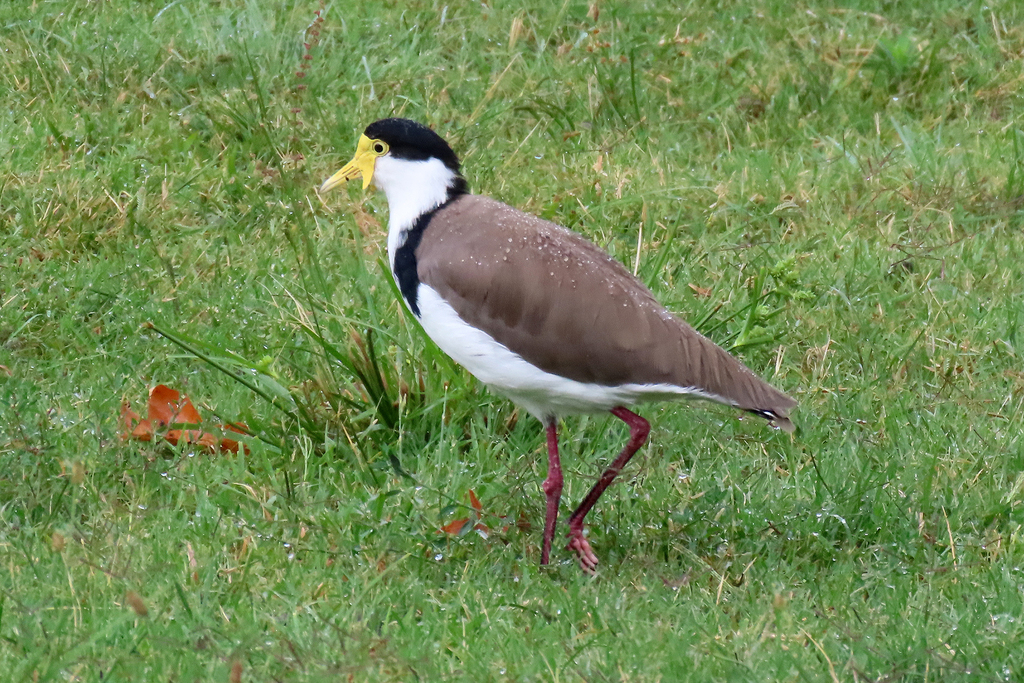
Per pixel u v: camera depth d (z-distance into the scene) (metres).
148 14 17.34
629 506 10.16
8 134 14.55
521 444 10.91
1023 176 14.63
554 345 9.19
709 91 16.75
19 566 8.84
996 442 10.88
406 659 7.87
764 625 8.53
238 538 9.28
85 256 13.05
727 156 15.54
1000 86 16.66
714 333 12.14
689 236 14.03
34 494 9.62
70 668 7.77
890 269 13.32
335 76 16.38
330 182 10.09
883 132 16.08
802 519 9.97
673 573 9.31
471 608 8.70
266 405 11.16
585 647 8.20
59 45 16.44
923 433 11.06
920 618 8.65
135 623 8.20
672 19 18.02
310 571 8.99
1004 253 13.62
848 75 16.83
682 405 11.40
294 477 10.29
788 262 12.23
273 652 7.91
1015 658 8.26
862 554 9.59
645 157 15.30
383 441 10.88
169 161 14.56
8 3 17.12
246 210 13.96
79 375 11.45
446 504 9.93
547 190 14.54
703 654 8.20
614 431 11.12
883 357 12.07
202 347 11.52
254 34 16.80
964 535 9.73
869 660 8.17
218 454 10.44
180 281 12.72
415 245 9.76
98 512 9.55
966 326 12.49
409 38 17.41
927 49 17.25
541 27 17.73
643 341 9.13
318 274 12.23
